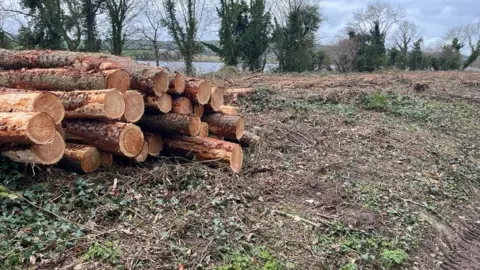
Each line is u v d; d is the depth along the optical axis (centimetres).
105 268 325
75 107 463
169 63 2420
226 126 574
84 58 545
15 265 318
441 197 591
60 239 350
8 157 428
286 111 905
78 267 323
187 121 515
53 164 454
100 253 338
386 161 674
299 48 2728
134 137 474
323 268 377
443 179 652
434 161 721
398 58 3734
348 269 376
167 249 357
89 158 458
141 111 496
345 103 1056
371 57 3347
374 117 949
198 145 527
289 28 2691
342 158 653
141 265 334
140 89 514
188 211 419
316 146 696
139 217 404
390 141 775
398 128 877
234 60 2517
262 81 1410
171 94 544
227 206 446
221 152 520
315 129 786
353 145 726
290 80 1477
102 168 477
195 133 527
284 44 2711
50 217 385
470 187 662
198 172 495
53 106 430
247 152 614
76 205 407
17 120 391
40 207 386
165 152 546
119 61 540
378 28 3550
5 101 428
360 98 1081
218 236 384
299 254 390
